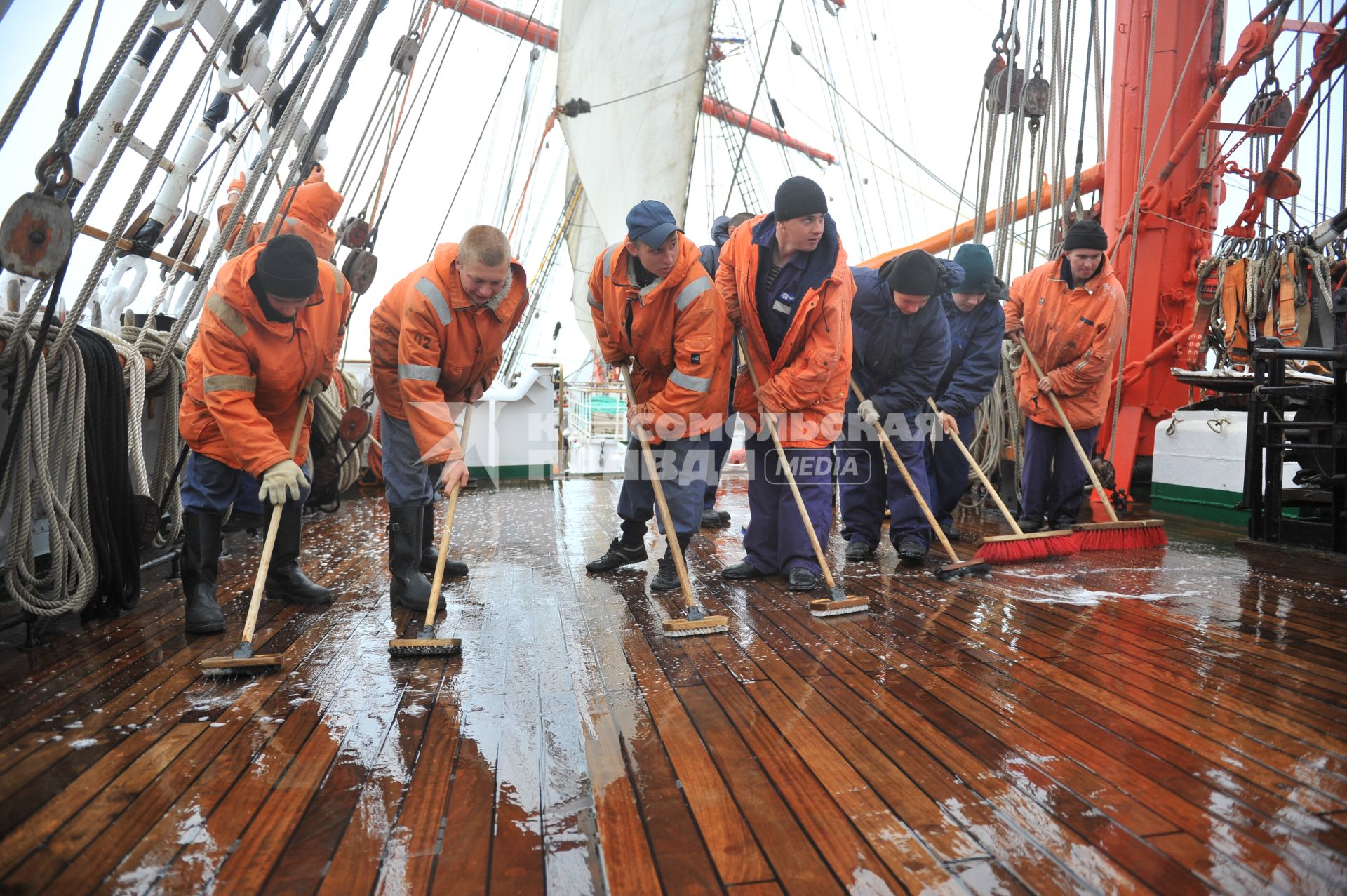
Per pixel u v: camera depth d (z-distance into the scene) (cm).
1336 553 410
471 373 319
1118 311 461
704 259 499
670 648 273
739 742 199
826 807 167
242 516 417
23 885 141
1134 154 620
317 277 274
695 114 880
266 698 227
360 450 582
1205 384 554
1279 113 628
